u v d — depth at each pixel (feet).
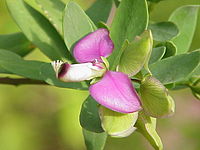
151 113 0.39
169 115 0.39
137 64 0.40
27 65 0.50
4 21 0.99
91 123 0.43
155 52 0.45
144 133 0.41
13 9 0.52
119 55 0.43
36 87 1.04
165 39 0.49
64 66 0.39
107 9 0.54
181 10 0.54
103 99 0.39
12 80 0.57
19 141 1.04
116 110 0.38
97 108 0.43
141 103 0.39
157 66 0.44
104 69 0.41
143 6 0.45
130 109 0.38
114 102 0.39
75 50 0.43
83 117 0.43
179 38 0.53
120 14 0.46
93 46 0.43
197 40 0.97
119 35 0.46
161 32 0.50
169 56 0.47
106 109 0.39
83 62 0.43
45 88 1.04
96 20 0.53
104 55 0.43
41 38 0.51
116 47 0.45
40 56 0.96
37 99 1.04
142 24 0.45
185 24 0.53
